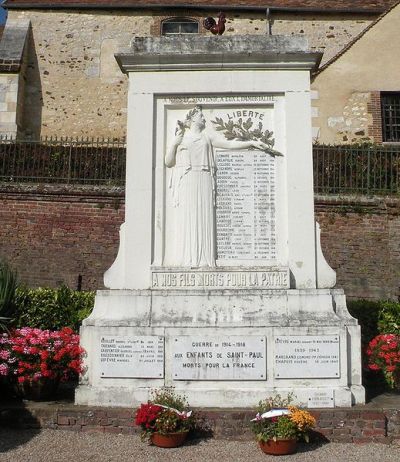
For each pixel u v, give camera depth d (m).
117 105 19.20
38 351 6.61
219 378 6.41
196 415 6.03
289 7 19.06
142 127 7.23
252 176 7.20
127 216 7.06
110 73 19.31
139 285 6.91
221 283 6.81
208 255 6.98
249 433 5.98
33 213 12.80
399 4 16.86
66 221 12.75
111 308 6.72
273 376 6.41
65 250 12.64
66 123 19.12
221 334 6.48
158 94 7.30
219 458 5.47
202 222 7.03
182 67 7.29
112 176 13.38
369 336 8.61
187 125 7.30
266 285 6.80
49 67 19.38
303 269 6.92
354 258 12.38
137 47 7.35
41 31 19.53
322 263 7.02
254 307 6.64
